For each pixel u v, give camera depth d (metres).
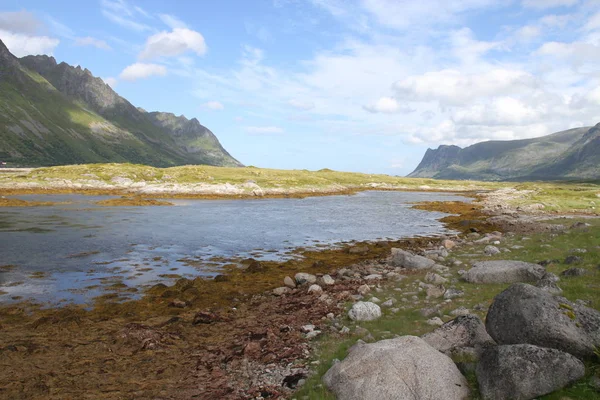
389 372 7.49
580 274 14.41
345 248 31.45
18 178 93.62
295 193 107.62
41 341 12.13
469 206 71.38
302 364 9.98
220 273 22.77
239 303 16.94
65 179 95.19
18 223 40.94
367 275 21.53
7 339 12.27
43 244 29.91
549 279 13.54
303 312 15.01
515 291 8.77
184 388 9.10
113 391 8.97
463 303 13.52
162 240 33.59
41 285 19.23
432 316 12.57
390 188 153.75
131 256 26.73
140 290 18.83
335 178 169.00
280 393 8.52
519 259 20.33
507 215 51.59
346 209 68.06
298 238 36.47
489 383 7.05
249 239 35.38
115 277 21.16
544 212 55.06
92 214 51.66
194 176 114.31
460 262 21.44
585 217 46.19
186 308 16.09
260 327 13.49
